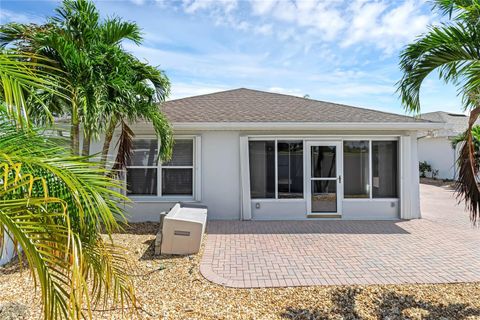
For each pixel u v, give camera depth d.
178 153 9.27
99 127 5.95
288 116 9.54
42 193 1.96
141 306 3.82
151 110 7.26
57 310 1.85
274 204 9.36
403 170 9.27
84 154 6.42
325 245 6.66
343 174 9.39
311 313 3.77
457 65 4.29
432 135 18.38
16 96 1.82
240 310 3.84
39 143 2.16
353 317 3.68
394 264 5.50
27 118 1.89
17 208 1.74
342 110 10.39
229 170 9.28
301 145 9.42
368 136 9.27
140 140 9.16
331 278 4.86
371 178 9.39
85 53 5.89
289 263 5.54
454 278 4.87
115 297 2.60
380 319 3.63
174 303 4.01
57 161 1.98
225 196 9.28
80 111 5.51
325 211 9.41
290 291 4.39
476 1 3.76
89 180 2.06
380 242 6.88
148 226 8.43
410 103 4.82
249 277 4.89
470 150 4.28
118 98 6.14
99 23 6.62
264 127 8.88
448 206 11.59
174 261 5.62
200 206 8.35
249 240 7.04
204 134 9.24
